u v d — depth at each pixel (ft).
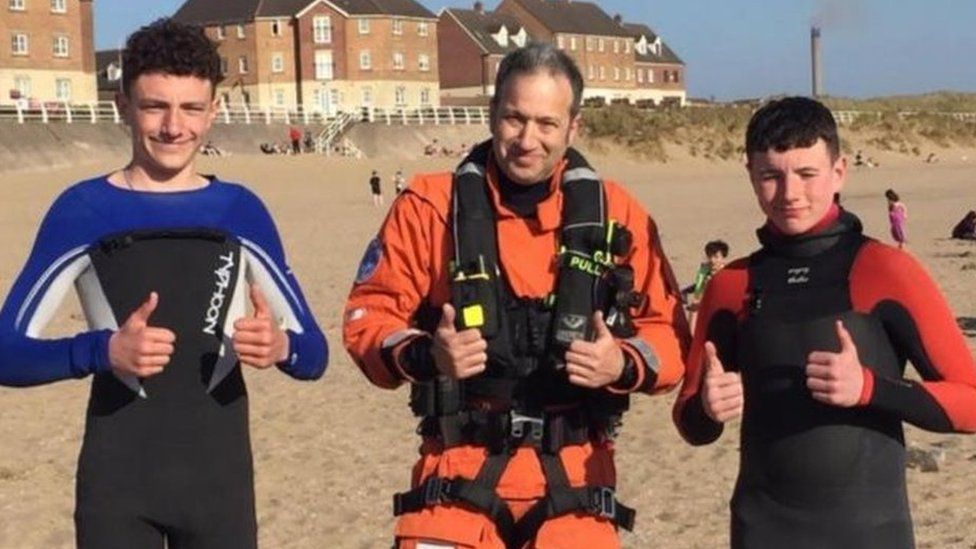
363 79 299.99
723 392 13.01
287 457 30.99
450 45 338.34
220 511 14.25
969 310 52.39
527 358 13.74
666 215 120.67
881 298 13.12
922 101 357.00
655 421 33.22
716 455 29.76
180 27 14.57
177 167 14.49
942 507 24.98
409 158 203.82
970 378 13.11
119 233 14.16
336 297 61.57
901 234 83.15
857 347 13.03
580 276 13.65
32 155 165.07
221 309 14.34
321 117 221.66
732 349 13.82
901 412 12.75
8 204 126.00
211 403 14.26
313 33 296.10
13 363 13.92
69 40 261.65
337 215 121.49
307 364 14.73
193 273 14.26
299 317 14.87
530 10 362.94
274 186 155.02
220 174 160.04
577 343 13.24
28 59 255.29
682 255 80.64
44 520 26.35
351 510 26.61
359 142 212.02
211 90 14.66
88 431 14.26
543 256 13.87
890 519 13.04
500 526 13.84
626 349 13.62
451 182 14.19
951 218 112.27
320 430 33.63
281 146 201.87
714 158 228.22
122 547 13.99
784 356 13.23
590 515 13.79
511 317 13.78
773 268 13.56
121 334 13.55
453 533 13.65
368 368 14.01
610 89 377.30
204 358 14.24
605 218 13.85
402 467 29.86
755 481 13.43
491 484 13.69
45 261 14.24
